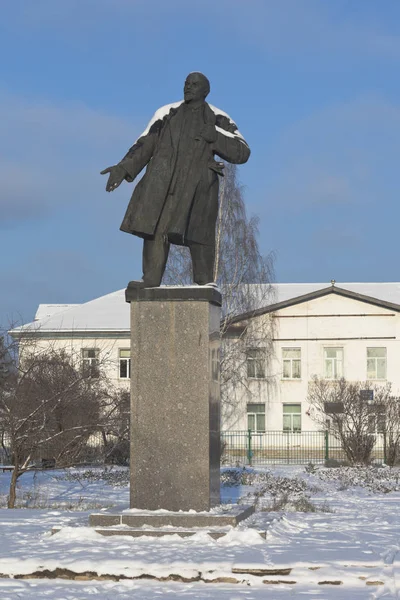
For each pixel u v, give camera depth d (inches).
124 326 2127.2
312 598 346.0
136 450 493.7
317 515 613.0
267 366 2073.1
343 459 1781.5
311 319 2086.6
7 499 833.5
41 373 846.5
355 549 427.5
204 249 527.5
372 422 1691.7
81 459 1093.1
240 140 534.3
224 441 2021.4
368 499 945.5
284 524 519.2
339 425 1694.1
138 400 495.8
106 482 1102.4
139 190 517.7
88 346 2117.4
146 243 517.0
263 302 2026.3
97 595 355.9
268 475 1267.2
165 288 498.9
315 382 2004.2
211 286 508.1
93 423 876.6
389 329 2071.9
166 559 396.2
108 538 455.8
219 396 522.0
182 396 491.5
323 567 389.1
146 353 497.7
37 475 1175.0
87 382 872.3
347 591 362.9
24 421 775.7
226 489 1031.0
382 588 365.4
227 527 464.8
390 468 1567.4
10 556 405.4
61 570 390.3
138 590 366.6
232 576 380.5
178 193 514.0
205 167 523.8
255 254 1900.8
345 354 2075.5
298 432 2016.5
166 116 530.0
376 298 2089.1
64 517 557.6
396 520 605.0
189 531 454.9
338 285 2303.2
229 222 1847.9
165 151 519.8
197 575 382.0
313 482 1223.5
